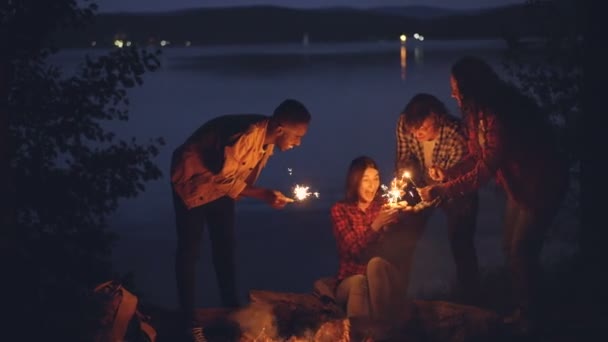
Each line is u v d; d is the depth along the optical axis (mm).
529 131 5660
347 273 5875
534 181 5676
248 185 6121
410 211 6031
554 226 9328
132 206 23672
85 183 8289
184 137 38750
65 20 8008
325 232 20391
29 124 8164
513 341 5637
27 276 5496
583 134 7430
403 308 5750
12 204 7527
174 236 19828
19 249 5742
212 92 80688
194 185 5801
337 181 27391
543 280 6316
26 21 7691
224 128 5750
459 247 6621
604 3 7168
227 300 6344
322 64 171250
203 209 5984
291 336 5496
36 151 8195
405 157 6570
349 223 5844
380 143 36125
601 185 7270
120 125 44281
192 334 5672
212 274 15391
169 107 60156
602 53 7207
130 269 16203
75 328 5227
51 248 8188
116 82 8242
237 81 103562
